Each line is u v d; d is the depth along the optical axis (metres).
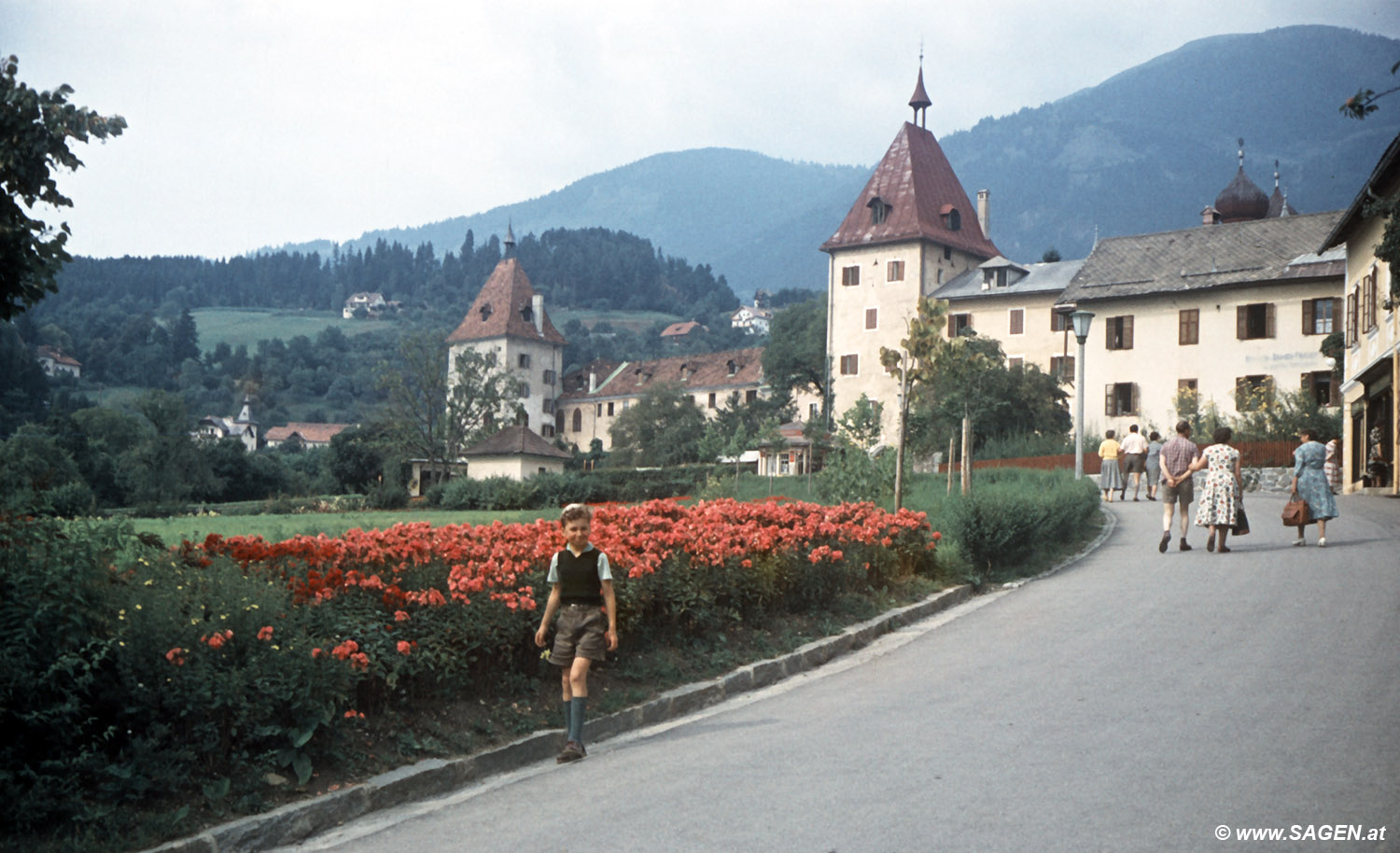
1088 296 62.56
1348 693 8.95
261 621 7.89
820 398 103.69
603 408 135.88
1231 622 12.34
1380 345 31.89
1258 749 7.50
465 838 6.74
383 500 60.34
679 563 11.70
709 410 127.19
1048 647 11.65
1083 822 6.21
